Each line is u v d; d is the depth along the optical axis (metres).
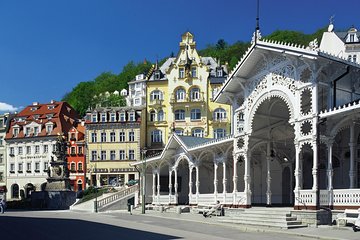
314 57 24.61
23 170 88.94
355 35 63.66
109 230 24.45
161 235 21.39
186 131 76.75
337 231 21.23
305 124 26.91
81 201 58.31
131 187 55.16
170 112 78.06
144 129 79.75
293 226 23.64
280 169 36.00
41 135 87.69
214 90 76.25
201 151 39.16
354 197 23.62
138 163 48.94
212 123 75.69
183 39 78.69
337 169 30.73
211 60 86.25
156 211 43.69
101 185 79.12
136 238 20.11
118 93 136.38
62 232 23.44
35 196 61.84
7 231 24.14
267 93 28.70
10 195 89.56
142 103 115.94
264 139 32.09
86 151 80.69
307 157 33.16
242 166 39.19
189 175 44.78
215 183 36.56
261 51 28.48
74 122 90.94
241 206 31.42
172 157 44.25
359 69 26.38
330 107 25.47
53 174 62.31
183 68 77.88
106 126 80.31
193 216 34.75
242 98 32.41
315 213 24.05
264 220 25.73
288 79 27.02
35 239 19.97
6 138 90.88
